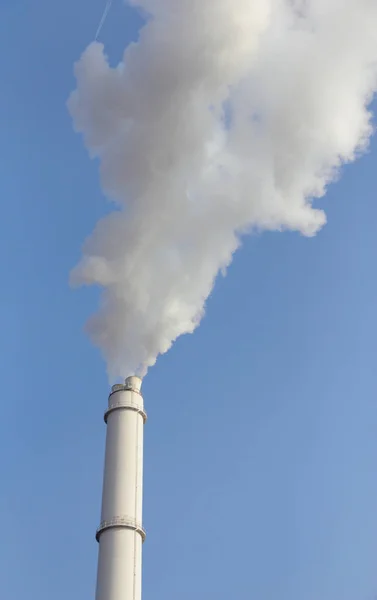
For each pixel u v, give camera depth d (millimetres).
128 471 62938
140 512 62094
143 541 61938
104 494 62469
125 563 58562
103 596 57219
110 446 64562
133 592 57625
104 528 60250
